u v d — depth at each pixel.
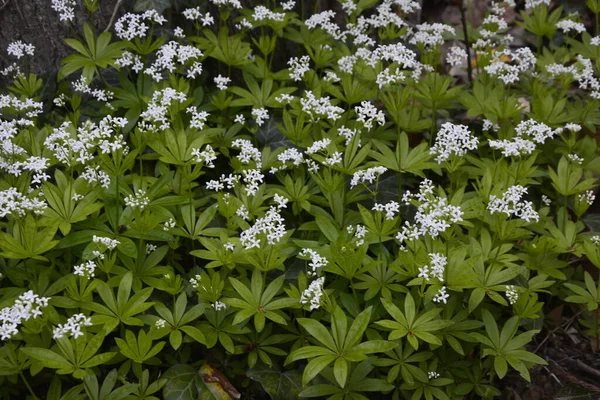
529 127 0.89
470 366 0.81
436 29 1.03
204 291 0.77
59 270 0.82
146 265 0.80
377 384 0.76
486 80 1.05
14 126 0.87
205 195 0.91
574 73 0.98
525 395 0.83
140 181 0.84
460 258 0.79
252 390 0.80
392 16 1.03
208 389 0.77
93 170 0.81
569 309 0.90
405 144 0.88
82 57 0.93
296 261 0.84
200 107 0.96
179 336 0.75
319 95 0.94
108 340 0.80
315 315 0.80
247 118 0.99
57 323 0.74
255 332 0.80
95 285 0.75
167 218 0.82
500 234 0.80
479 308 0.83
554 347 0.87
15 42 0.94
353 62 0.98
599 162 0.95
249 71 0.99
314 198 0.87
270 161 0.89
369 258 0.81
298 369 0.79
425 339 0.73
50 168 0.91
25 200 0.75
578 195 0.87
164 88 0.90
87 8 0.94
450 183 0.95
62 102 0.93
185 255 0.87
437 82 0.99
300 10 1.10
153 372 0.79
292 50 1.08
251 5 1.06
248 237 0.76
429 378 0.78
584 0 1.27
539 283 0.83
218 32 1.04
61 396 0.74
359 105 1.04
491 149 0.98
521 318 0.80
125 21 0.98
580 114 1.00
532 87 1.02
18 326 0.77
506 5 1.15
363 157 0.85
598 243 0.84
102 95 0.93
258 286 0.77
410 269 0.79
